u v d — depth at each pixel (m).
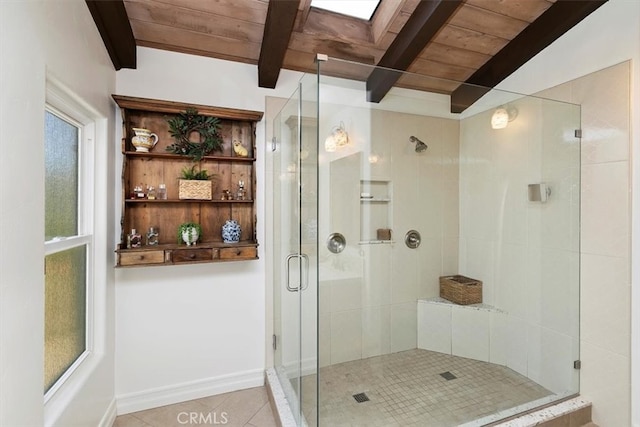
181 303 2.06
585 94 1.81
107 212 1.77
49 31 1.12
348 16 2.02
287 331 2.09
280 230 2.23
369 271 2.42
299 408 1.81
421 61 2.33
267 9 1.76
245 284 2.21
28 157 0.99
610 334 1.71
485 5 1.84
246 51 2.08
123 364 1.94
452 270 2.73
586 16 1.80
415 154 2.54
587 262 1.83
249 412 1.95
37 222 1.04
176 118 1.99
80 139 1.64
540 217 2.09
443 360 2.42
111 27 1.62
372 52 2.18
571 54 1.88
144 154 1.89
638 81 1.59
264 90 2.23
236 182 2.19
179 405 2.01
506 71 2.26
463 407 1.86
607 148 1.72
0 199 0.86
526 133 2.16
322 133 2.16
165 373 2.03
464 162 2.68
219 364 2.15
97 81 1.60
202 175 2.02
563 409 1.77
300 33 1.96
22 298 0.96
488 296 2.46
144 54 1.97
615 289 1.69
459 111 2.55
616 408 1.68
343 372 2.26
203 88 2.09
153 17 1.77
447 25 1.98
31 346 1.01
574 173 1.89
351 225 2.35
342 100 2.21
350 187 2.32
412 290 2.58
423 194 2.60
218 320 2.15
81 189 1.65
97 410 1.63
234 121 2.18
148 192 1.96
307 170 1.90
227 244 2.03
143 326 1.98
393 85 2.25
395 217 2.51
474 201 2.61
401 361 2.40
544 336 2.06
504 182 2.34
